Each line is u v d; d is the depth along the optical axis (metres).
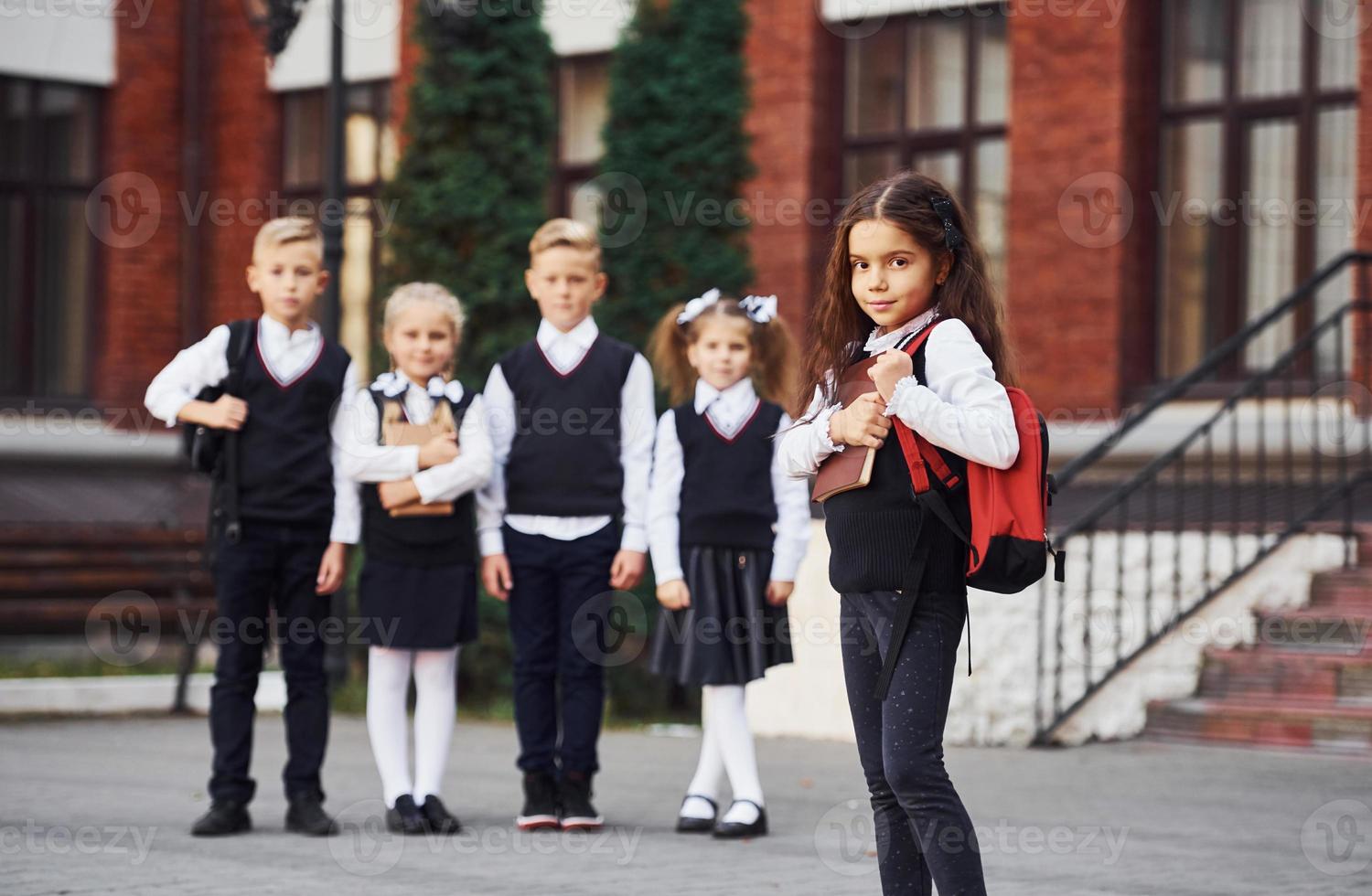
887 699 6.80
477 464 11.52
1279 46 22.44
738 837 11.30
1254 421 21.56
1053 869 10.03
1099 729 16.39
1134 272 23.20
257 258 11.53
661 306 20.20
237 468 11.39
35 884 9.34
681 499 11.77
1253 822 11.77
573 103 28.20
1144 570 17.48
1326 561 17.41
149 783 13.91
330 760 15.55
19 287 31.39
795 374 12.29
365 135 30.80
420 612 11.51
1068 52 23.56
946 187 7.17
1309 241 22.08
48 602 23.31
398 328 11.73
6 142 31.31
